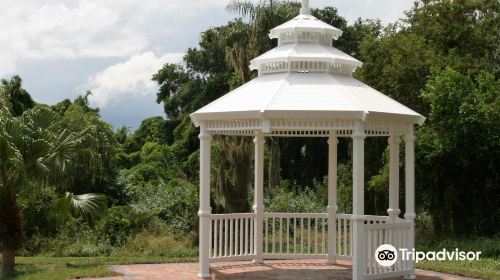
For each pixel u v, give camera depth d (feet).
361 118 39.58
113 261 54.95
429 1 84.69
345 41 113.60
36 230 73.41
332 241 50.98
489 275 45.75
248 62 75.05
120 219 75.46
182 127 122.93
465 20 82.79
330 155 51.31
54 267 51.42
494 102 65.26
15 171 48.60
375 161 81.71
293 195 80.74
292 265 49.57
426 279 43.32
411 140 43.62
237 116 41.50
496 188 67.56
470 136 65.67
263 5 86.28
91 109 107.96
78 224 74.95
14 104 93.50
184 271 46.80
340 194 83.15
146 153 116.26
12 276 47.75
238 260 50.01
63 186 52.49
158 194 83.87
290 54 44.39
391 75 75.25
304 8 48.21
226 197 67.92
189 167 105.09
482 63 78.69
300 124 40.29
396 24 86.07
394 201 47.34
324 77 43.78
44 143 48.88
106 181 86.84
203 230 43.75
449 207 69.41
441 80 66.80
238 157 68.44
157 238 70.95
